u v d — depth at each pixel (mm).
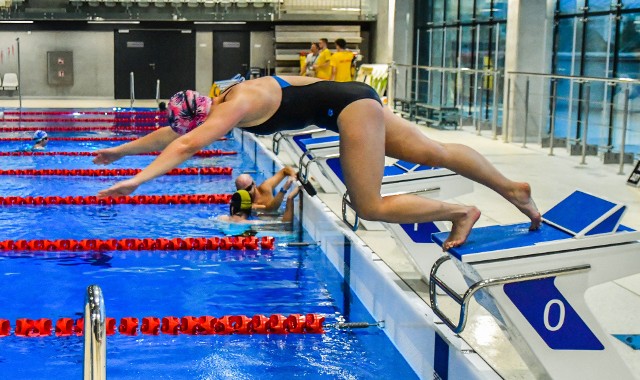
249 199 7676
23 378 3982
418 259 4816
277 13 22406
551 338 3135
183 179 10008
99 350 2488
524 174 9297
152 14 22703
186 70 23578
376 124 3408
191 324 4664
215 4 22859
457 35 16859
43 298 5258
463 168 3576
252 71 22000
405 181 4883
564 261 3113
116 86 23594
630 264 3172
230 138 14844
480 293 3236
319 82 3494
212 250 6582
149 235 7008
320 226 6695
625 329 4148
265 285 5629
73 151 12453
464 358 3510
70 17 22500
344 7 22375
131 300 5234
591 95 11375
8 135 14648
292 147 7688
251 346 4473
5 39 22953
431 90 17016
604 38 11133
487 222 6582
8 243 6504
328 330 4762
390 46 19406
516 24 12453
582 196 3465
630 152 10203
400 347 4430
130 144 3699
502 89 13828
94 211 8047
